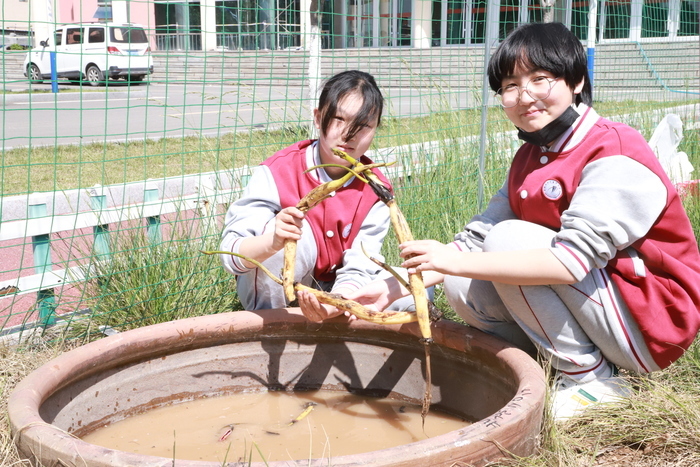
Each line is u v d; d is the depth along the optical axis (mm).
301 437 2029
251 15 12047
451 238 3617
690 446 1795
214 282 2998
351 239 2422
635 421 1900
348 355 2359
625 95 6977
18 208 4207
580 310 1962
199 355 2266
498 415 1586
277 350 2352
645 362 2016
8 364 2463
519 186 2146
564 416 1956
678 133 4355
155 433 2053
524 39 1955
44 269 2820
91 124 10930
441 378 2223
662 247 1978
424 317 1809
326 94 2240
